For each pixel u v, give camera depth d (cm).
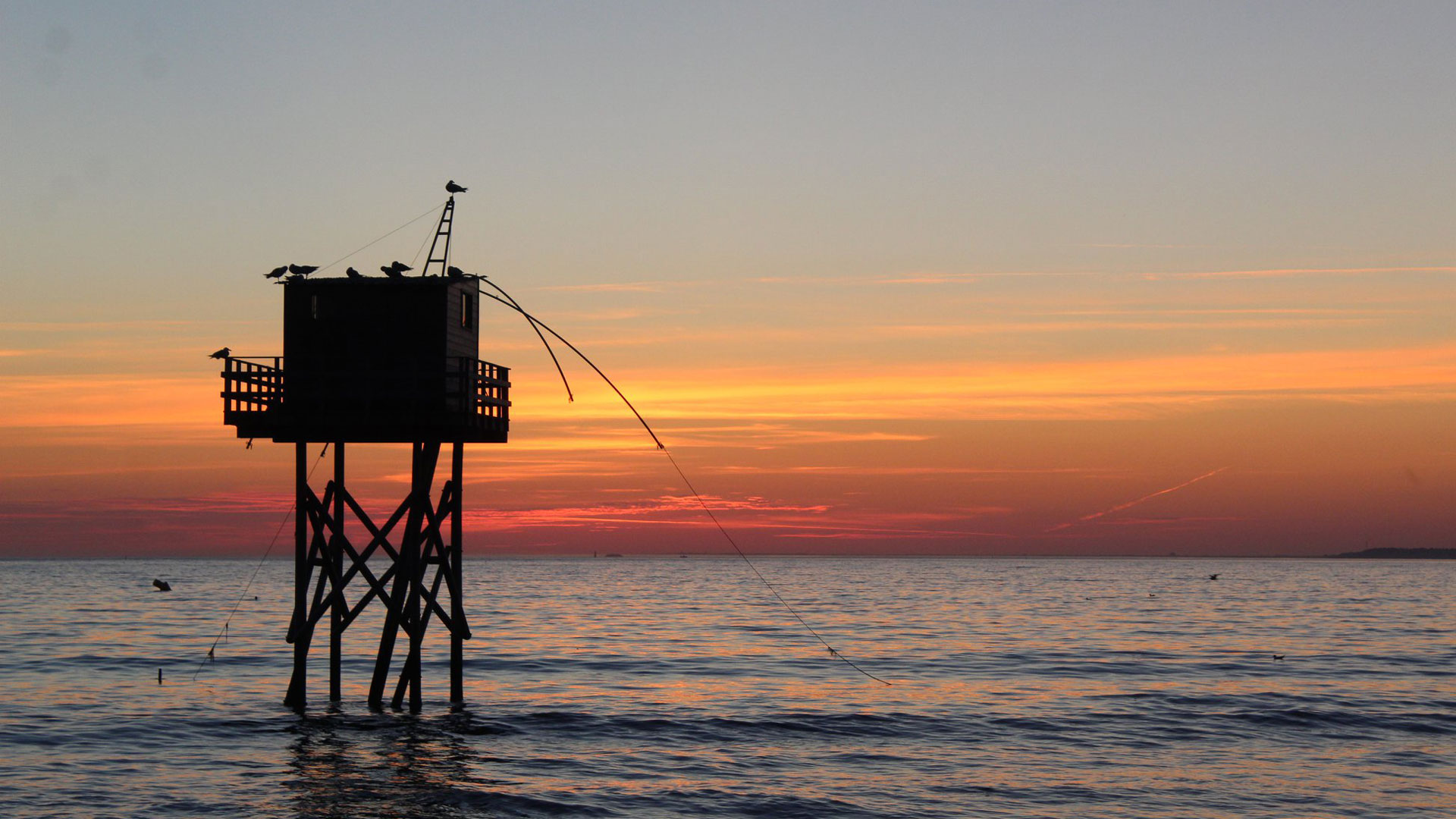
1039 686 5072
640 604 12506
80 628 8050
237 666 5428
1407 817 2736
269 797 2755
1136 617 10281
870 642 7344
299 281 3275
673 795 2867
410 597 3612
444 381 3244
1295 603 13088
